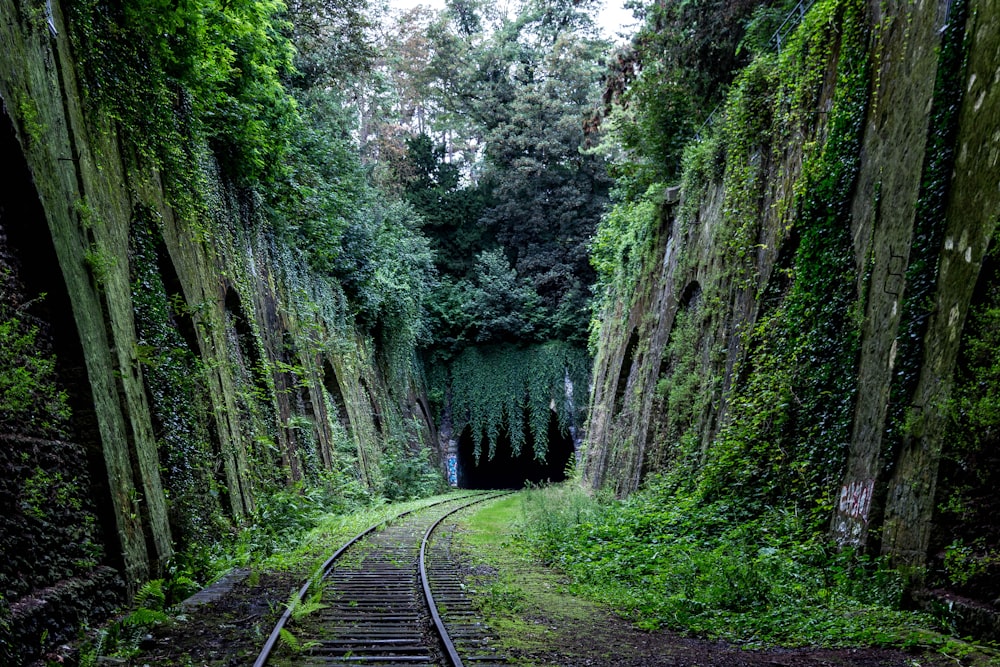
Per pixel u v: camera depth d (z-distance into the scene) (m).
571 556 12.44
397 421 35.12
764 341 12.53
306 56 24.67
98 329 8.52
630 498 17.09
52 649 6.11
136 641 6.62
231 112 16.03
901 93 9.62
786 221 12.45
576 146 47.75
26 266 7.39
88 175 8.86
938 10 9.01
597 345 34.25
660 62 20.38
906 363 8.50
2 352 6.46
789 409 11.22
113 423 8.45
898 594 7.61
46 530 6.75
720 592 8.45
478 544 15.40
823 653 6.39
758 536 10.56
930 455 7.80
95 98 9.40
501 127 48.44
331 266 26.08
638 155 22.48
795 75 13.02
